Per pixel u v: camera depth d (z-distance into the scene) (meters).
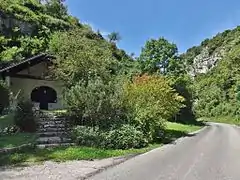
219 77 102.94
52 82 28.34
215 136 29.14
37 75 27.75
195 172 11.57
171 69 45.81
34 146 15.52
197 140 24.45
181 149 18.27
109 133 17.55
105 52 29.31
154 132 21.97
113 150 16.59
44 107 27.91
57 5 68.38
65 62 25.48
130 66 51.91
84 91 19.27
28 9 58.09
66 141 17.19
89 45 27.95
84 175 10.75
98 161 13.62
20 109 19.61
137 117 20.36
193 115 58.22
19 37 50.09
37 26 54.47
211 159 14.63
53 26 58.78
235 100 81.50
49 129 19.34
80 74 24.39
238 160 14.44
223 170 12.02
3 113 21.98
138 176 10.70
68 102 19.77
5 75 25.92
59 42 29.33
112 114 19.31
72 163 12.91
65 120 20.78
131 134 18.28
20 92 26.64
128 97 21.23
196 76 158.38
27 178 10.22
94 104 18.67
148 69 45.31
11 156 13.41
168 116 26.89
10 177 10.35
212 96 97.75
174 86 46.59
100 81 19.69
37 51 47.25
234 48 106.38
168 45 45.72
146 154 15.97
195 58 174.25
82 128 17.62
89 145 16.89
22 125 19.03
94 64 24.66
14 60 41.00
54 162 13.00
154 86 25.78
